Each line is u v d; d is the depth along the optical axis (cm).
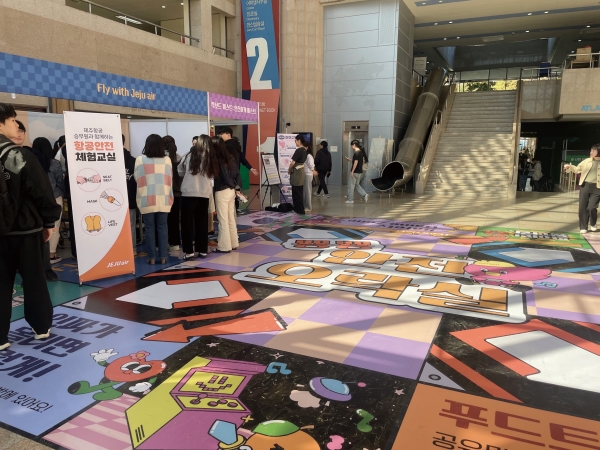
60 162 564
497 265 541
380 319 372
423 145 1459
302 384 269
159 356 306
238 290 448
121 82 611
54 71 527
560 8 1555
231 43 1580
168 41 1248
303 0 1479
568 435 220
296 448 211
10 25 847
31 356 306
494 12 1602
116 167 474
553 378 277
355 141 1100
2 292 310
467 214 941
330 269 524
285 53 1502
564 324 362
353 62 1513
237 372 284
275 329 352
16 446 215
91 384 271
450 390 262
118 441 218
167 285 463
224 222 601
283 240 686
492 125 1566
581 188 735
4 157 289
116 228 477
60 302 412
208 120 711
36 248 320
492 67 2803
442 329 351
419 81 1928
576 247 636
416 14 1622
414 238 699
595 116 1487
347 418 234
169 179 530
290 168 920
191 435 221
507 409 242
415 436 219
